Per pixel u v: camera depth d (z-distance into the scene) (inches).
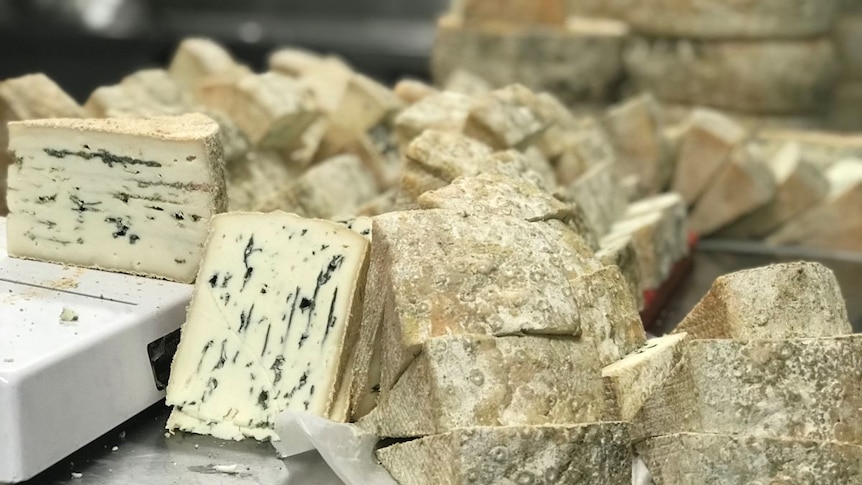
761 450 22.4
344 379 25.4
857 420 23.1
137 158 28.5
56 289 27.6
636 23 64.6
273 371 25.5
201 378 25.9
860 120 73.3
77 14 79.6
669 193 49.7
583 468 22.1
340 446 23.5
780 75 62.7
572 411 23.1
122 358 25.3
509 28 58.7
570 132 43.3
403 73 80.6
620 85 66.6
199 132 28.5
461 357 22.3
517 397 22.5
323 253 25.8
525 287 23.6
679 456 23.0
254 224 26.4
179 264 28.7
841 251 48.9
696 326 26.4
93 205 29.2
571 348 23.7
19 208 29.8
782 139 57.5
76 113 36.6
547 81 58.8
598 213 39.3
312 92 45.2
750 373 23.2
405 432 23.1
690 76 63.6
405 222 24.3
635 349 26.0
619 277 26.7
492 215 25.6
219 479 23.9
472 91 48.3
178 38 75.5
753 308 25.3
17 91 35.8
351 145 44.0
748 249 49.3
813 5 62.7
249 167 39.4
